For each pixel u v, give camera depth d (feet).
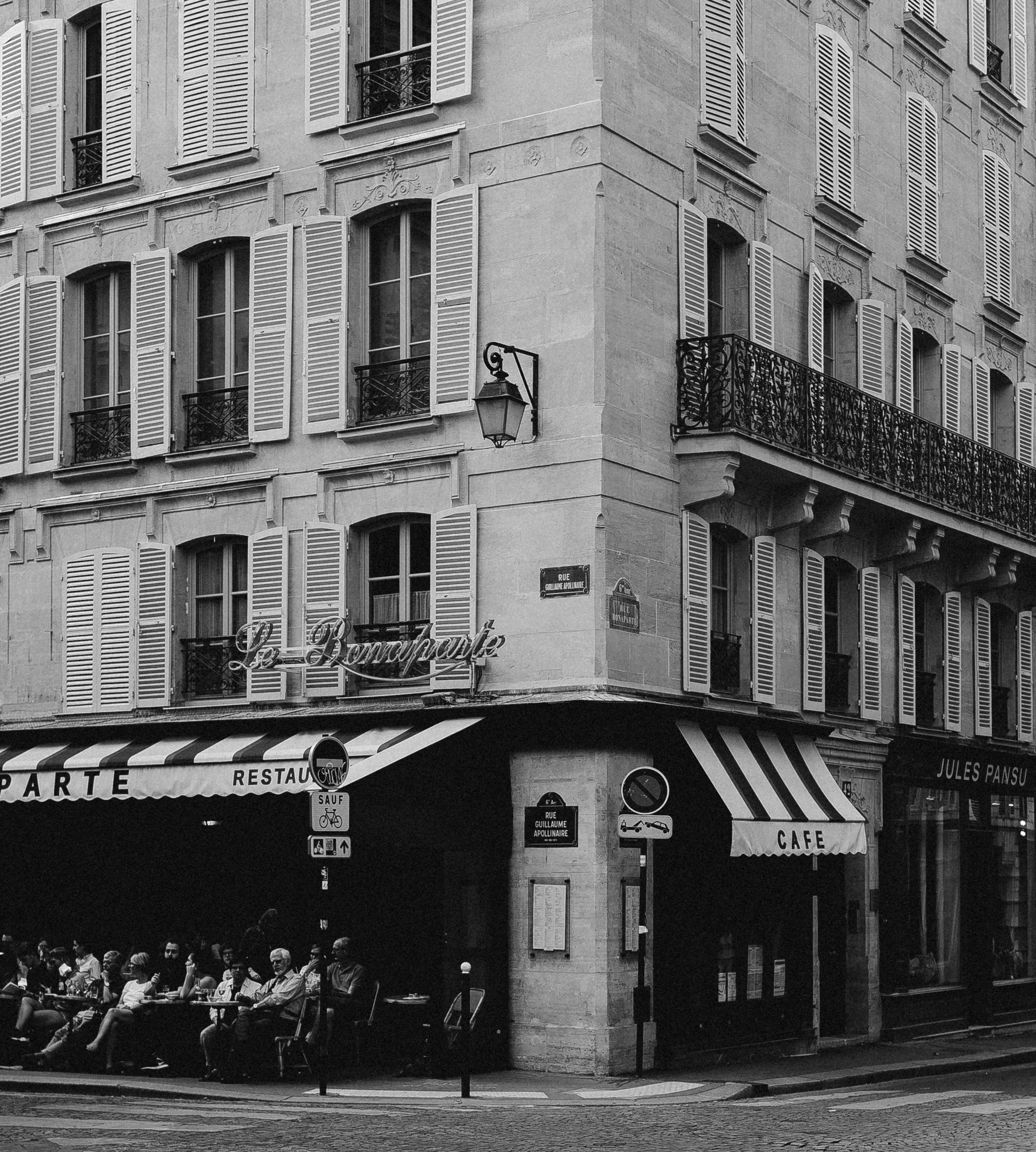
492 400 70.74
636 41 75.97
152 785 75.10
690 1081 68.23
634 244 74.79
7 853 84.69
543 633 72.59
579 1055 70.23
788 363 80.23
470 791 72.43
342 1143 45.91
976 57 106.11
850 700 89.40
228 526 81.56
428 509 76.18
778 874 80.84
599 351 72.38
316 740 72.79
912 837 93.20
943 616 98.02
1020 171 111.86
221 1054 65.98
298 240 80.79
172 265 84.12
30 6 90.27
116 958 72.84
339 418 78.43
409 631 76.84
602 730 71.10
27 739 84.99
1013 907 103.09
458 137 76.54
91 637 84.84
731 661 80.28
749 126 83.51
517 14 75.82
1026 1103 58.85
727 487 75.56
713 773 72.84
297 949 75.56
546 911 71.77
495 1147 45.11
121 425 85.87
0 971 77.00
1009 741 104.47
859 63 94.02
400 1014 72.49
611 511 72.23
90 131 89.04
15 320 89.10
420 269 78.69
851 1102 60.80
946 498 92.84
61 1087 63.36
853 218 91.15
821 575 86.28
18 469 87.97
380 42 80.59
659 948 73.15
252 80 82.84
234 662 79.41
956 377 101.19
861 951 88.17
